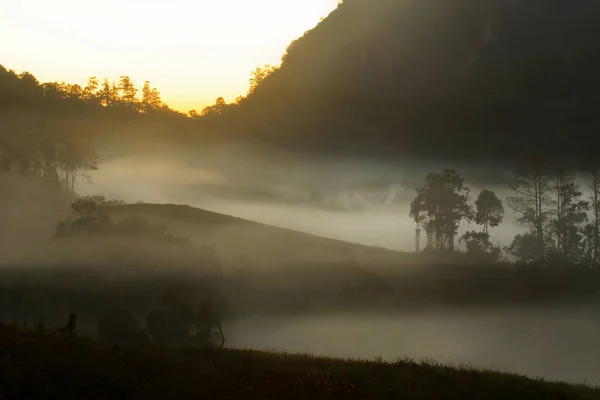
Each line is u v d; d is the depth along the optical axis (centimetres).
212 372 2159
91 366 2020
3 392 1770
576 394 2381
